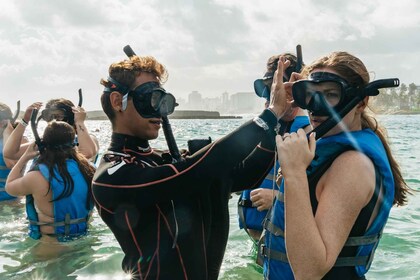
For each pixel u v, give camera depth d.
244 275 4.04
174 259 2.19
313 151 1.90
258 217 4.06
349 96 2.04
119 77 2.30
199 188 2.11
